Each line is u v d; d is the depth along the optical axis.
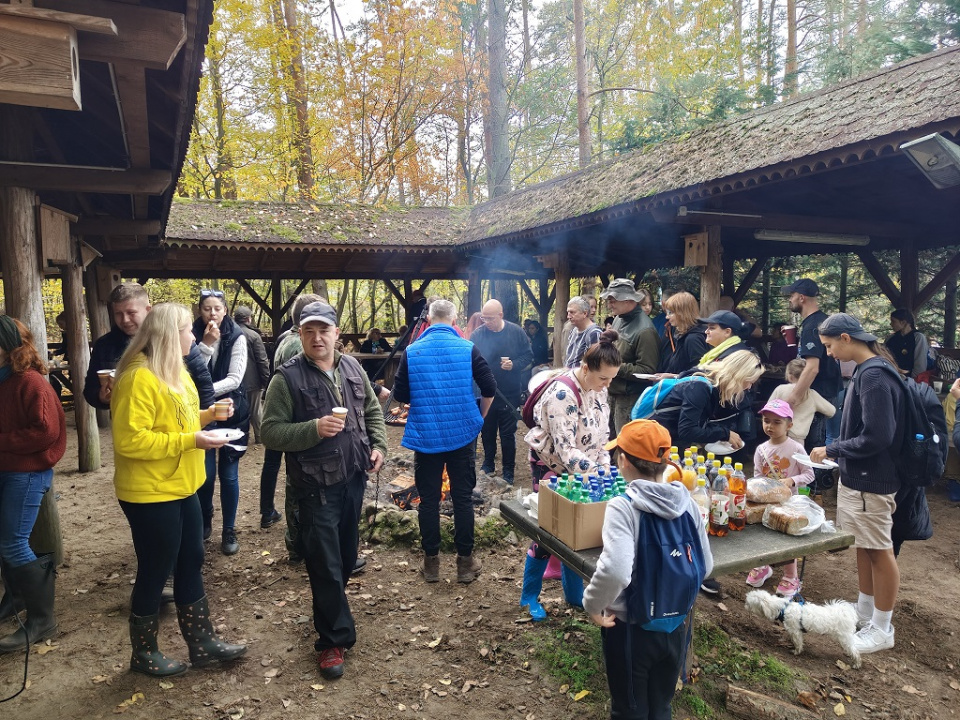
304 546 2.85
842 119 4.89
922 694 2.85
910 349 7.25
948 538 4.71
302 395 2.85
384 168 20.97
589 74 22.64
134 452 2.49
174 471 2.62
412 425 3.72
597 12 21.84
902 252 8.60
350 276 13.02
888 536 3.09
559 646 3.10
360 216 11.76
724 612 3.54
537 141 24.36
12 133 3.97
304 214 11.35
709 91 10.58
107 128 4.68
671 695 2.25
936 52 4.95
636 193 6.47
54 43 2.16
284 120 18.97
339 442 2.88
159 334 2.61
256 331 6.38
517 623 3.36
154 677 2.86
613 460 3.38
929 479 3.03
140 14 2.44
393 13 18.59
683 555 2.05
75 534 4.62
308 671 2.95
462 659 3.05
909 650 3.21
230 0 16.52
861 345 3.10
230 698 2.75
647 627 2.09
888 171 5.45
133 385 2.52
